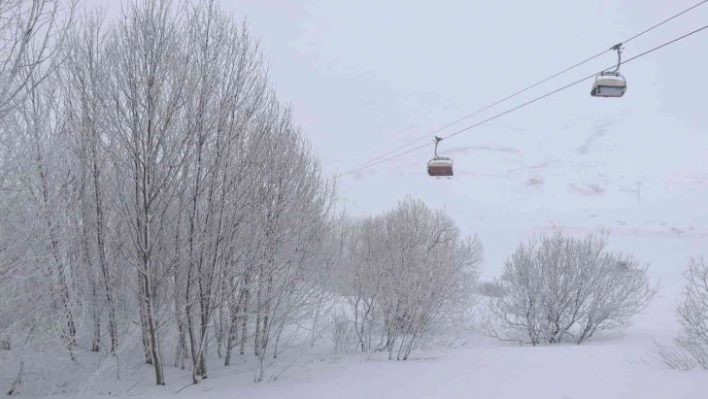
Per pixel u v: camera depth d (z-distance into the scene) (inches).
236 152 253.1
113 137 227.6
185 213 247.1
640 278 548.7
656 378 270.5
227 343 294.0
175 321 257.8
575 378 274.7
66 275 237.1
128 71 224.7
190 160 237.8
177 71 231.1
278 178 271.7
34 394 226.8
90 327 264.7
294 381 264.8
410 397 233.5
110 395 229.5
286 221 274.1
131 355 284.5
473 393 240.4
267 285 272.2
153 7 231.0
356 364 317.7
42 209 205.5
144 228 234.1
